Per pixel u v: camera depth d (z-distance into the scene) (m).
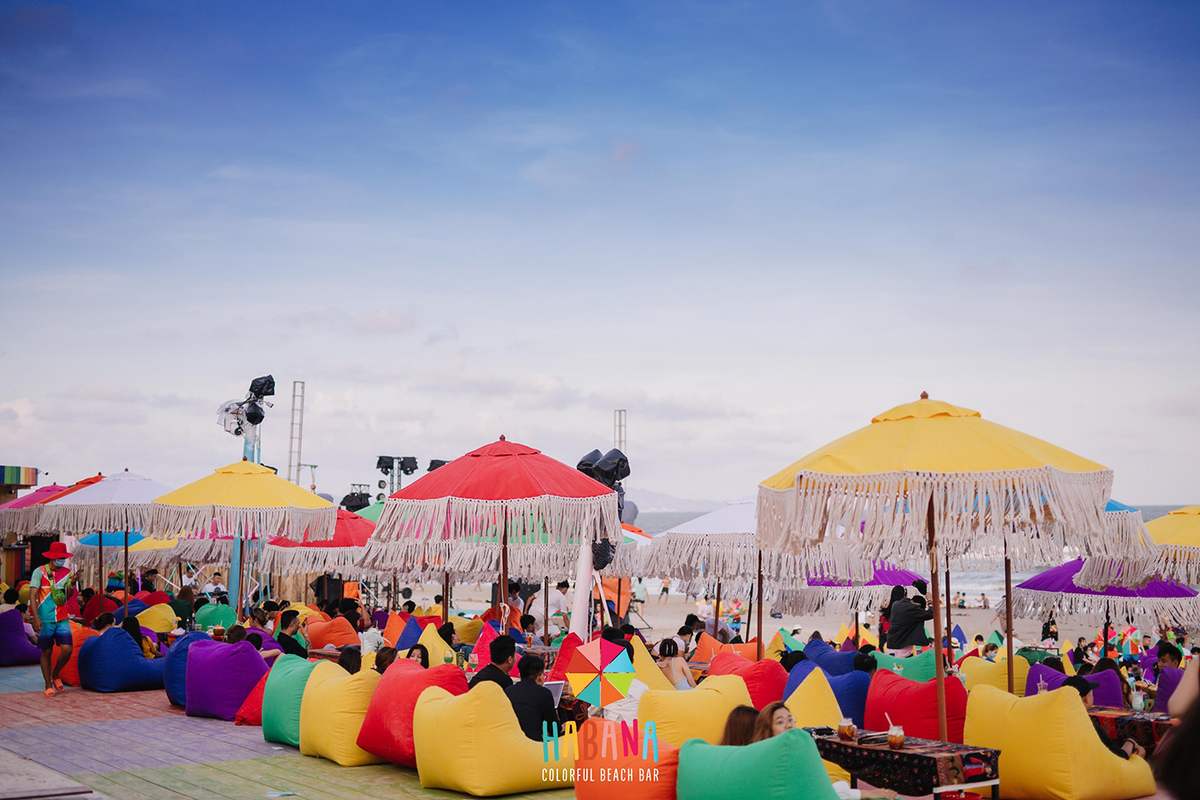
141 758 9.91
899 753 7.68
